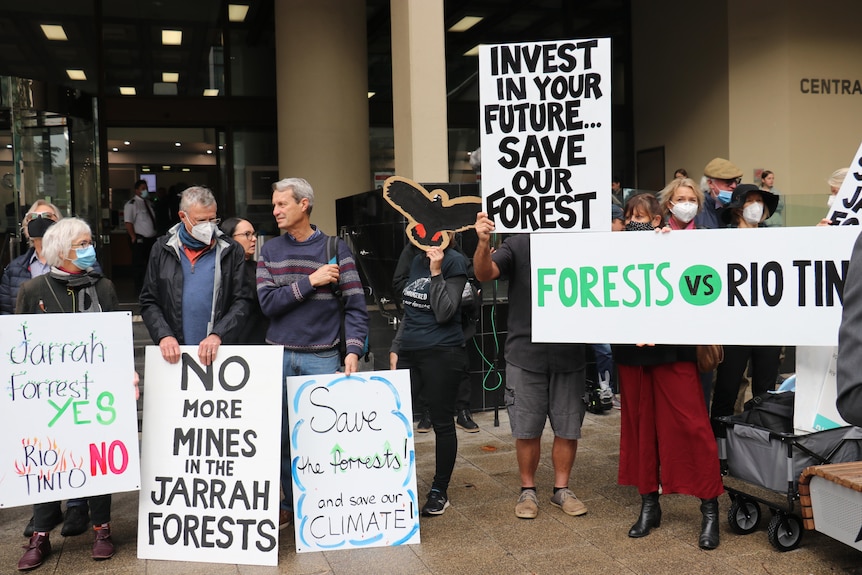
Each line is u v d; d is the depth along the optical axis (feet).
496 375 21.66
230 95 38.65
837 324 11.19
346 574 11.33
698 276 11.71
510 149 12.50
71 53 35.94
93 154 32.86
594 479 15.49
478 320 21.40
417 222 13.88
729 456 12.67
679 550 11.93
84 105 32.07
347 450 12.35
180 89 38.11
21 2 35.09
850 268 5.21
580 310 12.25
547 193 12.40
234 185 39.29
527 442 13.53
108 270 36.42
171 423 12.17
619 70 42.27
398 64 22.50
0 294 14.47
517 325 13.44
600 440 18.37
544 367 13.25
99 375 11.84
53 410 11.55
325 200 33.81
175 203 39.34
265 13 38.93
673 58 38.58
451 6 40.47
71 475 11.57
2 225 28.45
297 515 12.20
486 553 11.95
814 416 12.45
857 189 12.18
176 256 12.86
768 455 11.93
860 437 11.84
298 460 12.25
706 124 36.58
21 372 11.44
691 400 11.95
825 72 33.17
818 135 33.14
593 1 41.78
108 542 12.22
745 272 11.51
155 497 12.10
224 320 12.66
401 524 12.35
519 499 13.70
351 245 26.08
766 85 33.53
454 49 40.63
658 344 12.05
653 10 39.93
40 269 14.33
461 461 16.97
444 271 13.32
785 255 11.32
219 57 38.58
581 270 12.20
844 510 10.66
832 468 11.03
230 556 11.80
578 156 12.24
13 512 14.61
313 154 33.65
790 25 32.48
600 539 12.42
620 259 12.04
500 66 12.45
